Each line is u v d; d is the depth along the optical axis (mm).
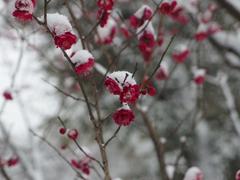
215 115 8406
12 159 3377
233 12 4824
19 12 1840
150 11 2834
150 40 2723
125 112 1961
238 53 5578
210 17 5285
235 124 5293
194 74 4320
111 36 3322
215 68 8102
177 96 8445
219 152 9086
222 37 5594
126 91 1924
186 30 6270
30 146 4496
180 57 3857
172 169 3840
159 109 8445
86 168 2969
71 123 8750
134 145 9422
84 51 2029
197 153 8859
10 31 4543
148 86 2168
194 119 4035
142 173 9547
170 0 2623
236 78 8523
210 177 8844
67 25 1881
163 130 8570
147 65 3180
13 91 3822
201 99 4289
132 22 2873
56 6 2549
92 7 3650
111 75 1954
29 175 4312
